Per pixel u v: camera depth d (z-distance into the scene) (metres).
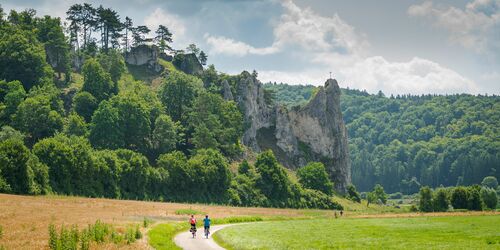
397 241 67.75
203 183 183.12
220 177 191.25
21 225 68.00
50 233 49.88
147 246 52.34
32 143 181.38
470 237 74.25
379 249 58.28
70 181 148.62
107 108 190.38
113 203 128.62
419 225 101.44
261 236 69.94
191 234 72.69
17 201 108.94
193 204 161.62
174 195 175.25
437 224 104.88
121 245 52.19
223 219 103.50
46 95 198.25
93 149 176.12
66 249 47.75
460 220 121.56
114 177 160.25
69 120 192.25
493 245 63.59
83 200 129.75
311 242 64.88
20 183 132.50
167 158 180.88
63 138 162.25
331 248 59.03
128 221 81.25
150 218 94.25
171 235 68.62
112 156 163.62
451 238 72.62
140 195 165.25
